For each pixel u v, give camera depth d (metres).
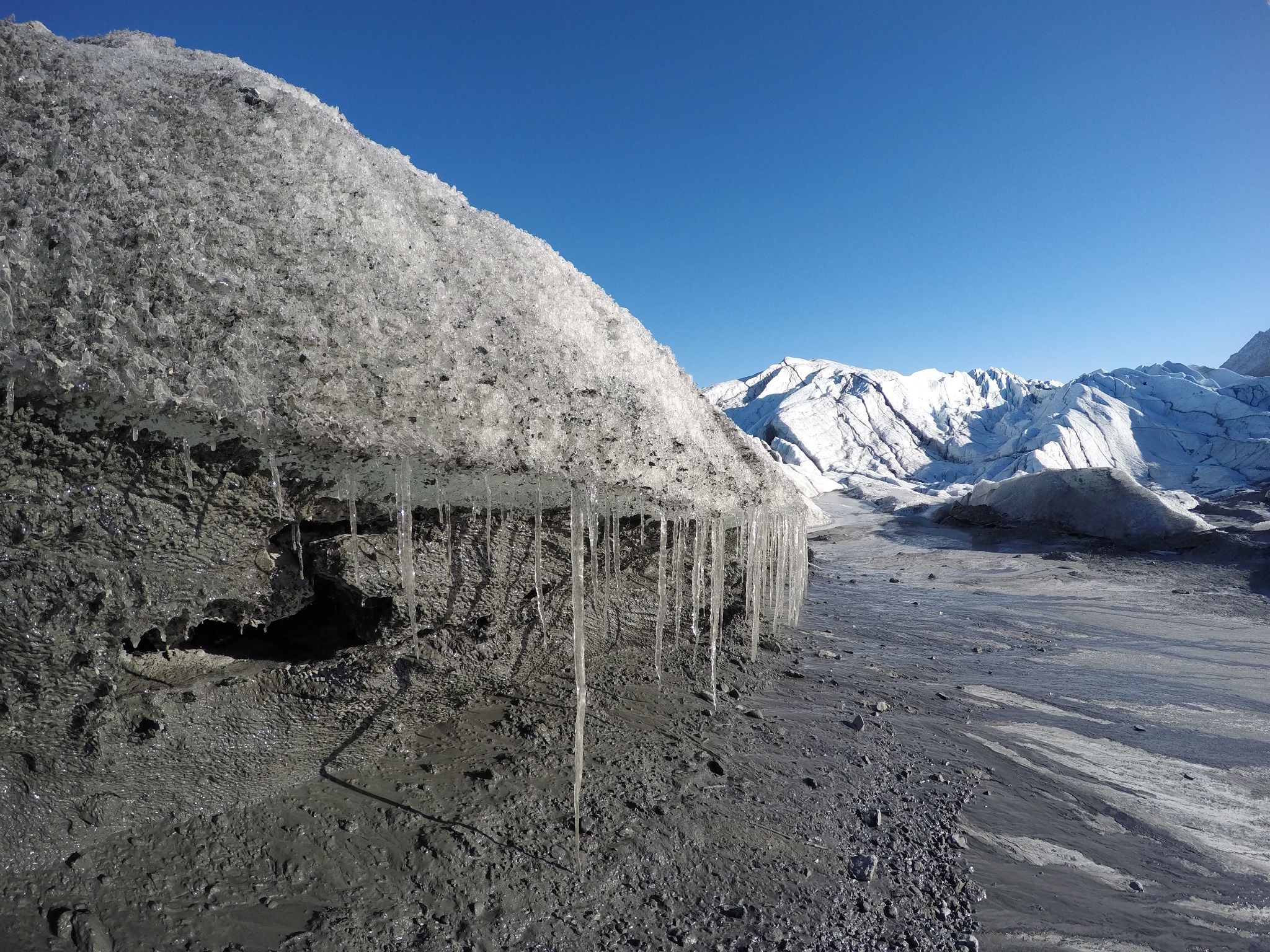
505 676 2.88
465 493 2.31
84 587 1.73
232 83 2.27
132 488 1.75
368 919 1.79
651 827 2.34
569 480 2.42
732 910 2.05
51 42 2.03
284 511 2.01
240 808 2.02
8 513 1.60
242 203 1.98
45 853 1.69
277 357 1.82
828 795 2.79
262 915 1.74
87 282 1.62
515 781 2.42
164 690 1.95
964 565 11.09
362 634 2.47
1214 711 4.50
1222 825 2.98
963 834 2.67
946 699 4.31
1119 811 3.03
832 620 6.55
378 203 2.33
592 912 1.96
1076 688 4.86
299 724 2.21
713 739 3.09
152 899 1.70
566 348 2.67
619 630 3.40
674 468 2.93
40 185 1.71
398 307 2.14
